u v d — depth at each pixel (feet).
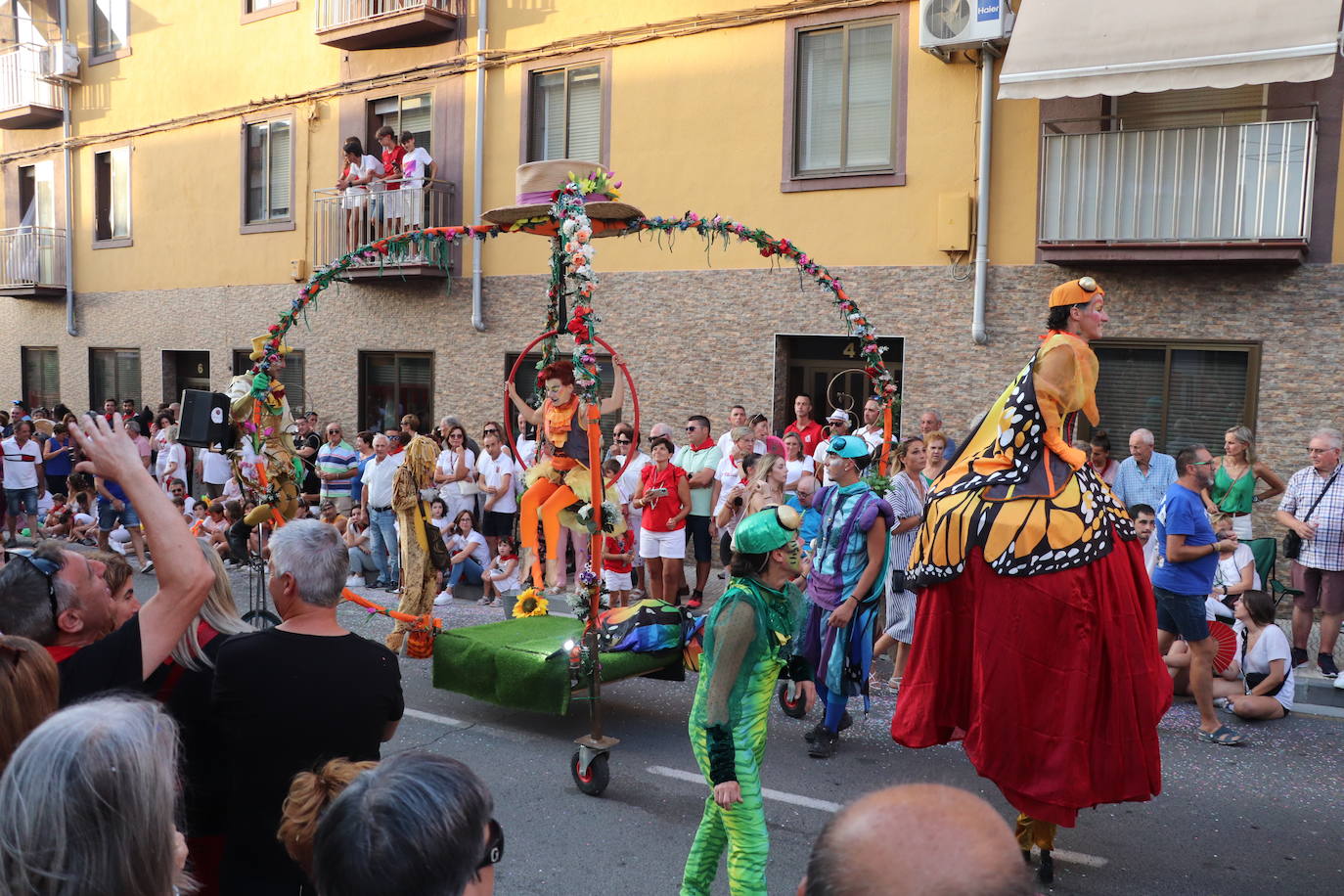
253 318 58.54
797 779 19.95
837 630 20.86
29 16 71.05
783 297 40.45
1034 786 15.26
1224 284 32.55
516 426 46.88
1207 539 21.29
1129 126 33.94
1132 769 15.20
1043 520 15.48
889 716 23.84
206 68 59.98
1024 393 16.03
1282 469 31.99
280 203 57.31
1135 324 34.01
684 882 13.71
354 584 38.06
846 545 20.97
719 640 12.82
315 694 10.12
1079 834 17.54
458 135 49.16
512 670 21.70
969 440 17.15
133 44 64.08
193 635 11.14
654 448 32.12
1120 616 15.43
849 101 38.96
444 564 27.81
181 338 62.69
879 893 4.07
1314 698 24.45
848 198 38.88
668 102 42.73
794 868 16.25
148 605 9.40
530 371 47.70
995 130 35.86
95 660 9.09
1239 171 31.55
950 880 4.02
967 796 4.52
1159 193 32.65
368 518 38.86
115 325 66.80
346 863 5.83
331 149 54.39
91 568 11.01
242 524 26.63
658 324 43.39
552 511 23.95
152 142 63.57
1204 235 32.22
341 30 50.26
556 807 18.76
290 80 55.93
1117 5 30.83
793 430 37.37
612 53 44.06
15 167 72.79
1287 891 15.51
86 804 5.68
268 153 57.57
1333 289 31.07
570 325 20.58
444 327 50.26
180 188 62.13
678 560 32.04
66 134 68.03
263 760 9.98
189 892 9.67
